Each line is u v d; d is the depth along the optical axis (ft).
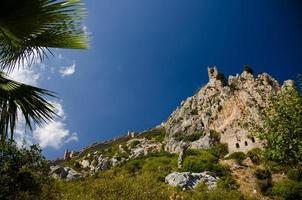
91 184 89.20
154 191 90.12
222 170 209.15
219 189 160.25
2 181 61.62
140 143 385.09
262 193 175.22
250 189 182.39
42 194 72.23
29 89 17.39
